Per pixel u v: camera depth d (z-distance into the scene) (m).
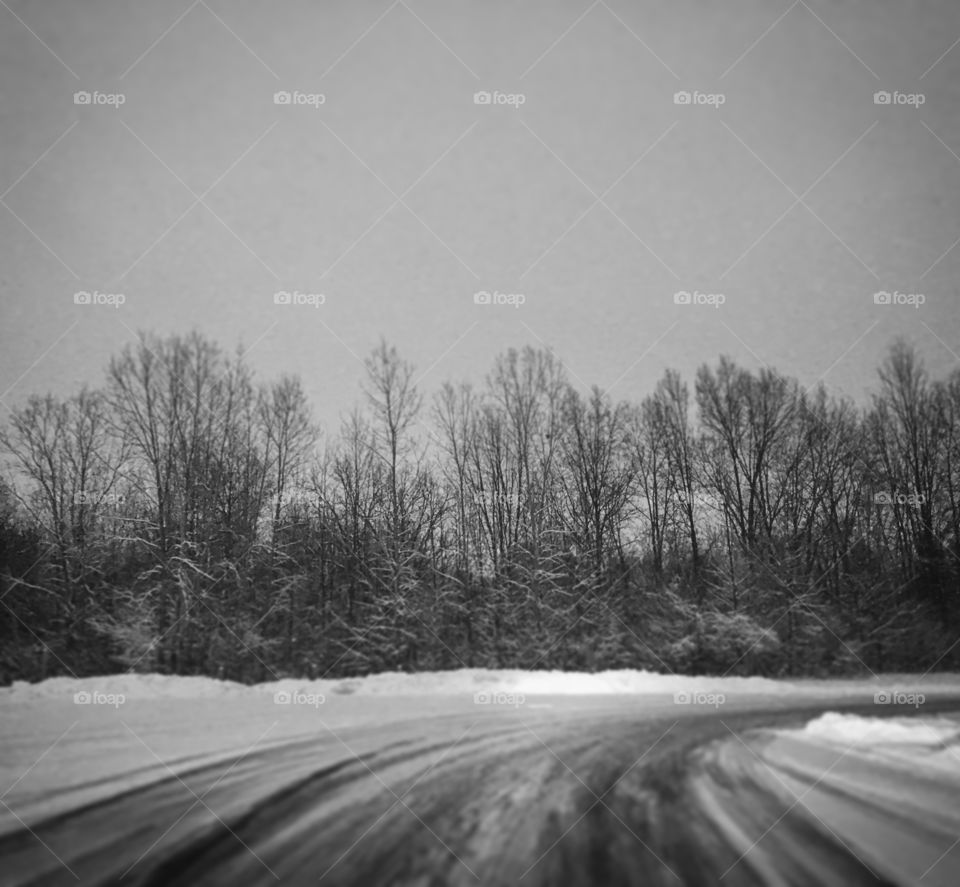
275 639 27.47
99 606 27.70
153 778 10.45
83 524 31.58
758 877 7.05
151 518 32.12
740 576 32.50
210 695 20.70
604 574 32.28
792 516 36.12
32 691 19.64
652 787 10.41
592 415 35.69
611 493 34.78
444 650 27.84
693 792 10.12
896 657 30.45
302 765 11.56
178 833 8.13
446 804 9.45
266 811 9.01
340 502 32.62
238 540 32.03
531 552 32.16
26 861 7.29
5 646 25.23
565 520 34.16
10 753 11.95
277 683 23.06
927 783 10.95
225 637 26.92
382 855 7.55
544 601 30.31
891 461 36.75
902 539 35.97
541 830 8.38
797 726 16.25
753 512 35.75
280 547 32.03
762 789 10.37
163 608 27.86
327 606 29.66
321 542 32.16
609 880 6.92
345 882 6.86
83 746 12.64
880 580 34.44
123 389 33.22
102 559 30.62
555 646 28.30
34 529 31.33
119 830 8.20
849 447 36.81
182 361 33.81
